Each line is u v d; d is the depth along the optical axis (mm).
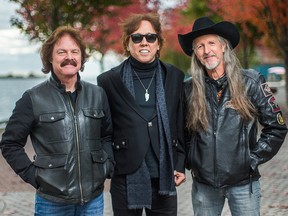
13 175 9070
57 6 14445
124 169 3717
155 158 3730
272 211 6238
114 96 3744
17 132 3338
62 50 3385
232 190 3689
